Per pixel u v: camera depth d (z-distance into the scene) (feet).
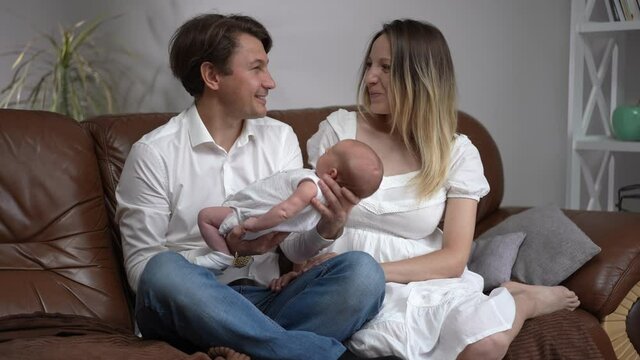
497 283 7.86
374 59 7.65
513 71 12.07
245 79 7.01
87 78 12.51
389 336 6.47
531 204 12.19
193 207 7.13
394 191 7.50
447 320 6.48
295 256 6.90
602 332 7.43
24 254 7.25
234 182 7.31
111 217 7.72
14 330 6.48
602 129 11.91
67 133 7.68
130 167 7.05
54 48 13.23
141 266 6.86
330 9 12.14
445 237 7.41
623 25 10.55
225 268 6.67
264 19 12.05
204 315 6.04
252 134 7.38
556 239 8.02
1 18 13.67
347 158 6.32
